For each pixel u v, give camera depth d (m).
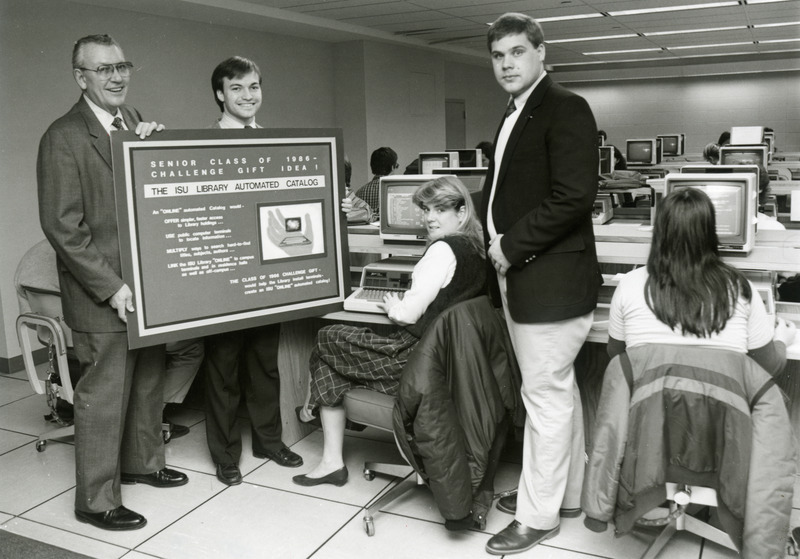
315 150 2.79
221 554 2.36
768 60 14.09
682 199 1.98
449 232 2.52
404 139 10.48
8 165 4.99
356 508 2.65
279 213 2.73
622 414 1.98
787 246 2.64
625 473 1.96
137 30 6.50
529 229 2.11
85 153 2.39
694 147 15.62
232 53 7.77
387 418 2.50
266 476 2.92
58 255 2.44
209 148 2.56
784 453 1.84
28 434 3.43
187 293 2.56
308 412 2.91
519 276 2.20
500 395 2.37
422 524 2.52
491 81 14.45
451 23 8.93
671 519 2.23
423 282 2.43
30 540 2.46
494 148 2.35
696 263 1.97
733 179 2.49
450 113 13.30
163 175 2.48
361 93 9.51
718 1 8.35
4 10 5.04
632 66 15.10
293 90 8.87
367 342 2.58
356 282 3.46
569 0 8.00
